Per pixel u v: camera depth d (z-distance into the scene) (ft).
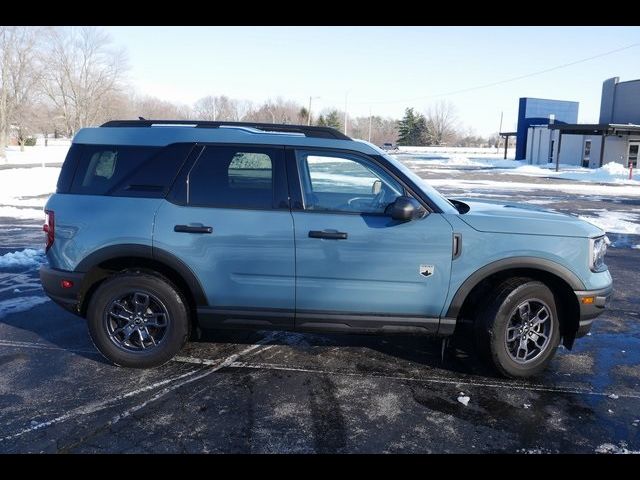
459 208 15.49
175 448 11.01
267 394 13.42
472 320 14.92
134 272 14.35
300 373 14.69
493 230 13.88
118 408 12.56
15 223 38.06
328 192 14.28
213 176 14.20
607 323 19.56
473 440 11.57
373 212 14.01
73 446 11.00
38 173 90.33
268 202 14.01
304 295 13.98
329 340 17.17
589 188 80.48
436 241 13.71
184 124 14.99
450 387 14.06
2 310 19.25
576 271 14.05
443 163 162.20
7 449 10.84
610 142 128.16
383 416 12.48
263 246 13.82
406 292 13.89
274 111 281.33
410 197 13.52
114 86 228.43
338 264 13.78
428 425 12.14
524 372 14.40
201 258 13.96
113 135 14.70
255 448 11.07
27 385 13.64
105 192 14.37
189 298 14.82
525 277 14.49
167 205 14.07
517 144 167.63
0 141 161.38
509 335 14.39
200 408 12.64
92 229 14.12
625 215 49.16
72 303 14.47
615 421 12.52
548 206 56.29
